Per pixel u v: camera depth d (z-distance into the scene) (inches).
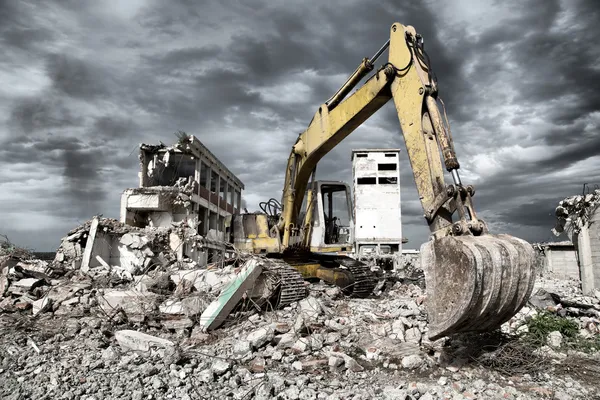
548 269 840.9
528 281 178.9
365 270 441.1
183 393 174.2
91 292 363.9
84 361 220.4
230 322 300.2
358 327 275.4
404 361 208.8
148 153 812.6
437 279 185.2
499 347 214.5
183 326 297.4
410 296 434.3
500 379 191.2
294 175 418.0
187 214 761.0
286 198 438.6
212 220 992.2
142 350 235.0
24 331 287.7
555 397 170.1
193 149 819.4
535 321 251.6
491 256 172.2
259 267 331.3
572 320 274.8
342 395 170.7
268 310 339.0
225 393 175.6
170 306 313.0
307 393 172.4
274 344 244.7
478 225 196.4
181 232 698.8
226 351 238.1
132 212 746.2
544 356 214.1
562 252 837.2
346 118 324.8
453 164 206.7
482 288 169.9
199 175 851.4
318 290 391.9
